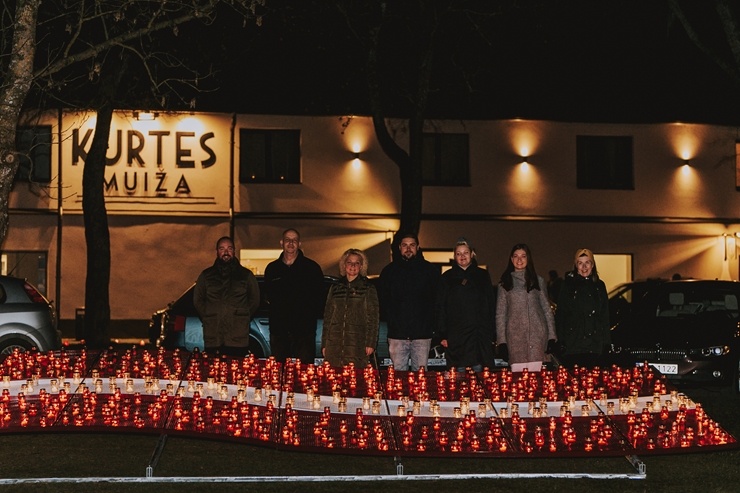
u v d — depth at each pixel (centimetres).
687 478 923
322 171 3105
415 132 2458
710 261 3309
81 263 2992
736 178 3328
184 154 3038
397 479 865
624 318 1808
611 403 967
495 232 3203
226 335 1216
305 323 1225
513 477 883
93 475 905
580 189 3241
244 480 849
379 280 1232
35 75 1230
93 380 1015
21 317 1728
